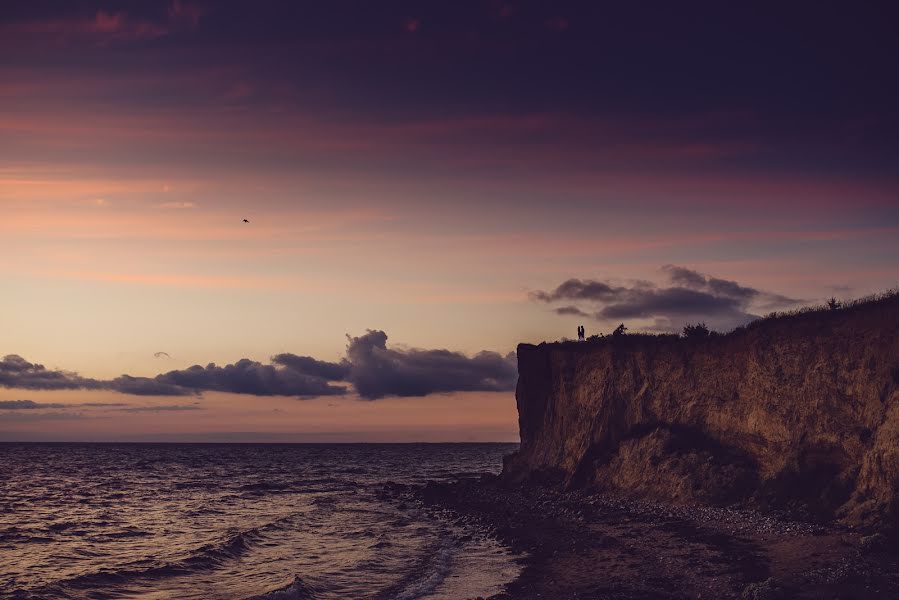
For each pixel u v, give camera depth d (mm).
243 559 40594
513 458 71375
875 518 31531
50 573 37469
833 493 35719
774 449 41875
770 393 43344
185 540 49156
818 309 43156
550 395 68562
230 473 129625
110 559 41812
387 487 86188
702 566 29328
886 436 33406
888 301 37344
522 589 29203
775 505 38281
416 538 46531
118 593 32375
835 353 39469
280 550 43469
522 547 39781
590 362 63062
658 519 41188
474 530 48188
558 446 64625
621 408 57406
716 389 49375
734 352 48188
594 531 41219
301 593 30344
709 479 44344
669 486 46656
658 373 55062
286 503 73750
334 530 51781
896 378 35219
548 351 71188
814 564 27094
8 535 51344
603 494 52375
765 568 27562
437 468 144125
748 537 33531
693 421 50594
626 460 52750
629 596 26094
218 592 32344
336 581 33625
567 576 31000
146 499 79188
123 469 143750
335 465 161625
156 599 31188
